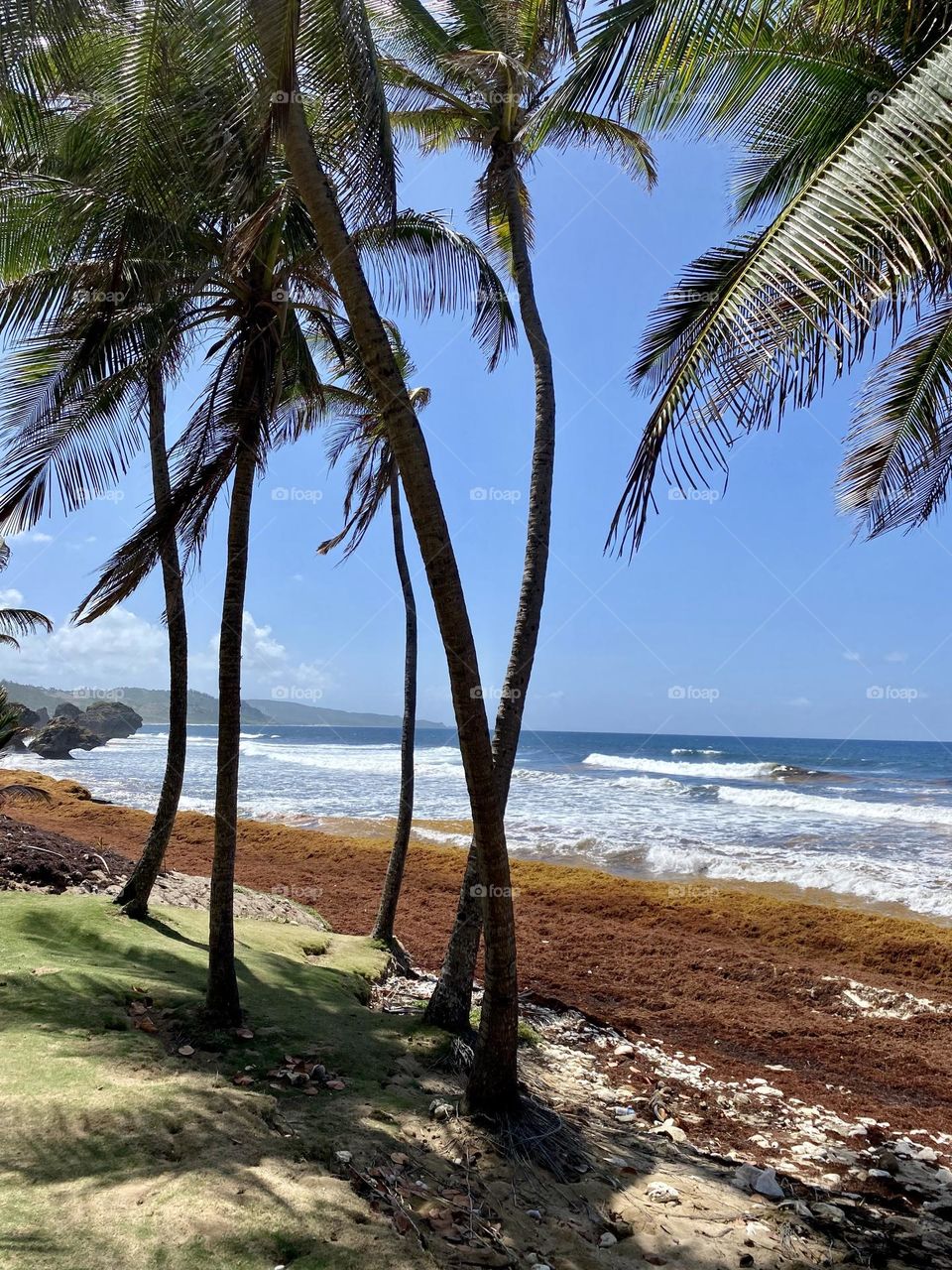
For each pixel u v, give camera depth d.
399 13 7.65
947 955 10.81
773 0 4.53
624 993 9.64
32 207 6.18
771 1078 7.27
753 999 9.60
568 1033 7.99
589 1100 6.11
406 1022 6.59
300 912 11.82
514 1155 4.48
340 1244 3.23
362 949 9.71
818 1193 4.82
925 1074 7.50
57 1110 3.87
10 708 12.02
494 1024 4.87
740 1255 3.88
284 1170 3.74
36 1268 2.74
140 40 4.82
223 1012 5.69
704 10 4.23
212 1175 3.55
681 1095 6.52
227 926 5.79
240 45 4.43
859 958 11.14
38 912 7.52
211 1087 4.54
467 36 7.75
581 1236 3.84
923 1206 4.75
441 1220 3.69
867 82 5.11
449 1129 4.66
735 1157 5.32
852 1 4.36
